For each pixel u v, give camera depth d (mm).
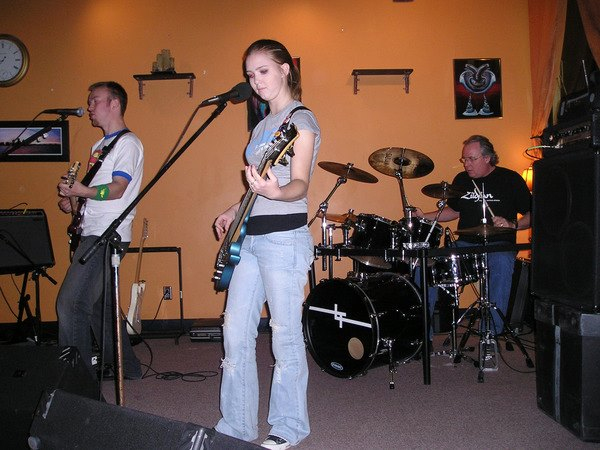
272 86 2041
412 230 3600
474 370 3396
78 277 2734
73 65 4980
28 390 1825
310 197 4980
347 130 4980
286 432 2090
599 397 2143
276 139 1840
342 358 3117
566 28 4719
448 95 4988
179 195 4996
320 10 4977
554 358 2359
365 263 3832
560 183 2283
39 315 4117
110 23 4992
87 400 1517
